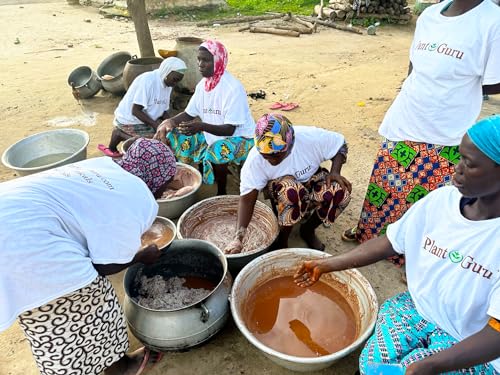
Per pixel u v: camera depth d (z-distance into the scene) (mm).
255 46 8359
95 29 9961
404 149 2510
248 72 6820
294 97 5770
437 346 1604
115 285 2775
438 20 2191
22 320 1626
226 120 3201
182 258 2537
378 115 5180
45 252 1450
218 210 3143
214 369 2207
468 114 2266
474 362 1345
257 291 2477
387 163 2621
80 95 5715
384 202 2729
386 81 6352
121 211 1652
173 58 3953
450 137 2314
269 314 2375
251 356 2268
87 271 1556
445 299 1554
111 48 8359
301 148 2643
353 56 7672
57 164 3334
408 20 10195
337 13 10078
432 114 2305
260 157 2586
